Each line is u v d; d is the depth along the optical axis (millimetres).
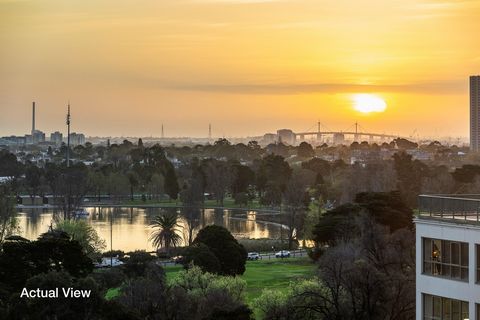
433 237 74500
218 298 118438
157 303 113062
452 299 72750
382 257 136625
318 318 114312
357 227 181875
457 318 72562
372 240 143750
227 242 185000
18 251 119438
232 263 183375
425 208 77000
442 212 75688
